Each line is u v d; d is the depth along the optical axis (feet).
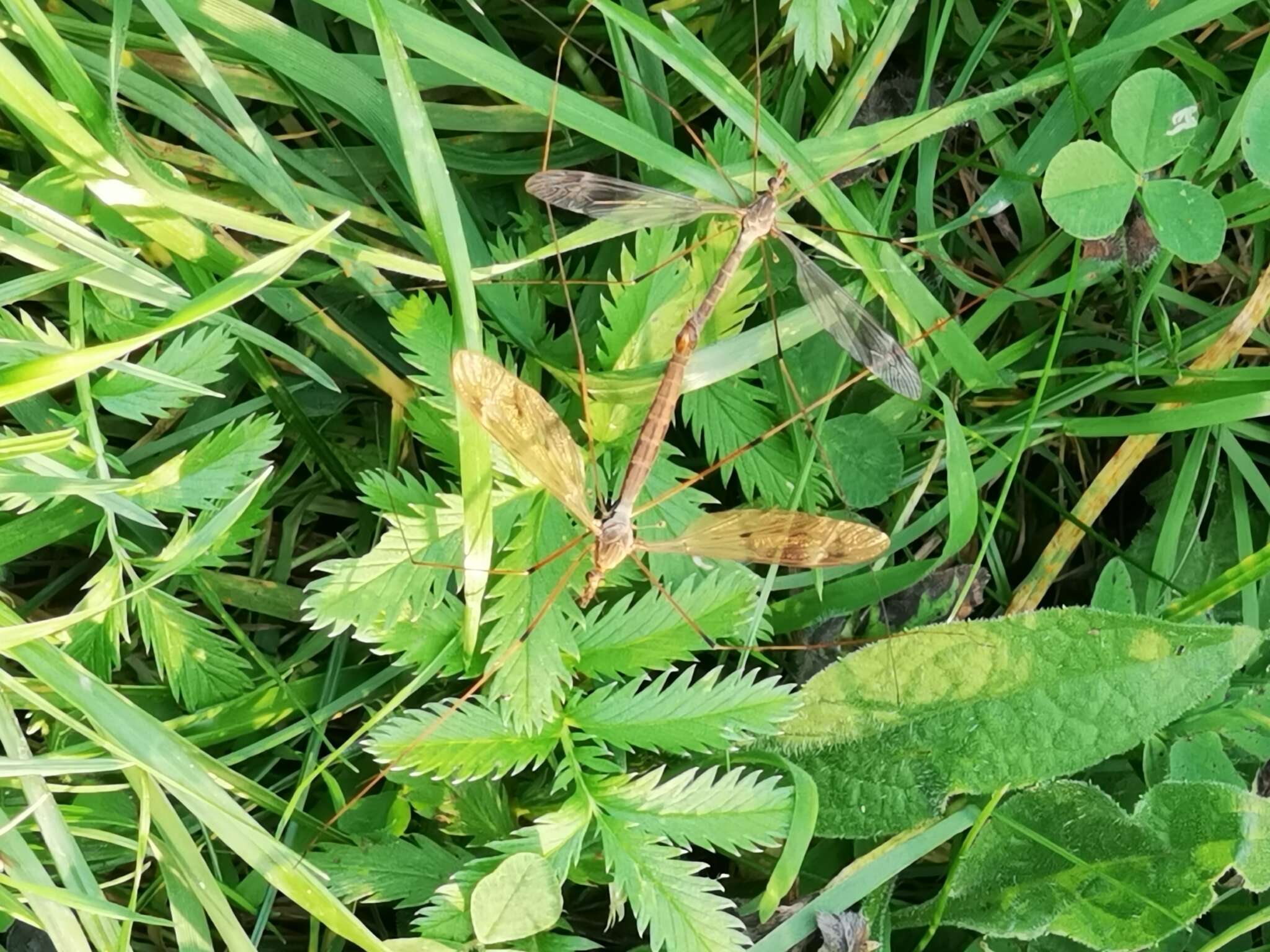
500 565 0.33
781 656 0.39
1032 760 0.36
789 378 0.37
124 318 0.35
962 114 0.38
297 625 0.40
